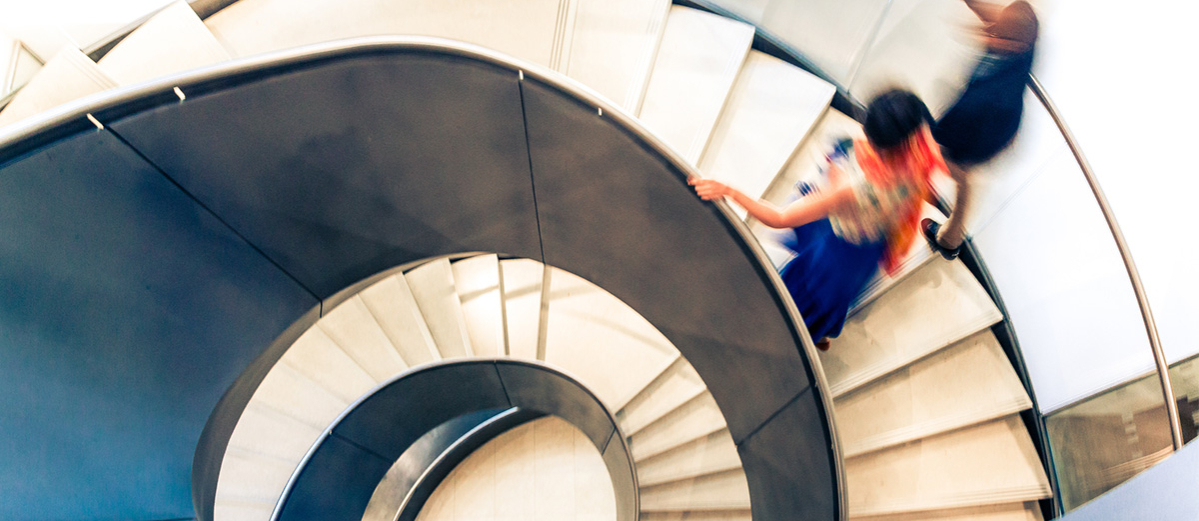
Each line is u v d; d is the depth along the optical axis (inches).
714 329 110.9
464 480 241.1
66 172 68.8
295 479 170.1
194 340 92.0
